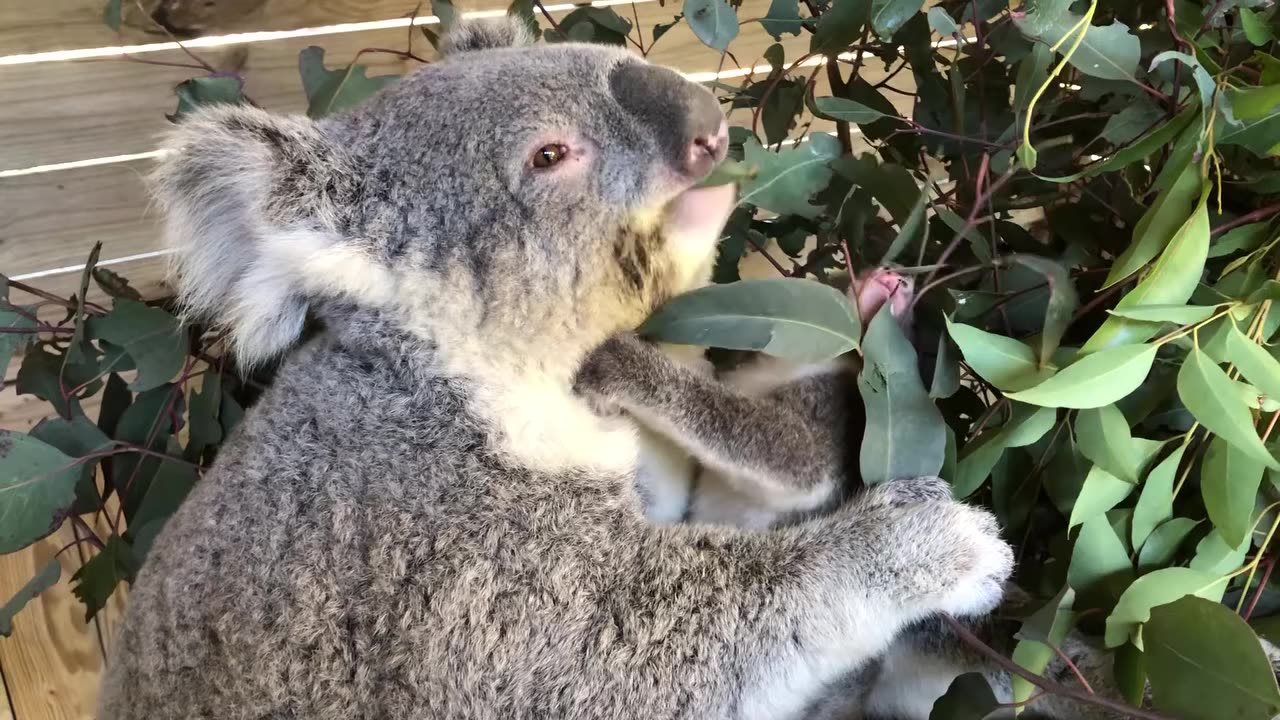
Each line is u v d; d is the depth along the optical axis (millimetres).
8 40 681
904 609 458
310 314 508
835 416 531
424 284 481
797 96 586
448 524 466
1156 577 429
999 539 472
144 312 582
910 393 463
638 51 795
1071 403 409
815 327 445
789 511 524
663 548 477
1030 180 508
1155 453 447
